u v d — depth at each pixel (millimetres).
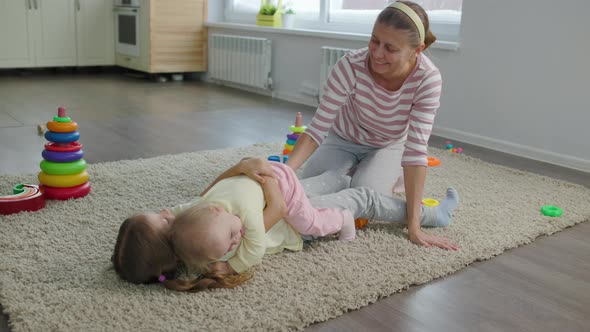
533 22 2844
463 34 3178
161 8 5207
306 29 4578
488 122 3129
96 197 1944
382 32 1499
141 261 1275
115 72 5977
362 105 1790
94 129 3174
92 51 5707
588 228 1926
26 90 4492
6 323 1176
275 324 1188
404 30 1488
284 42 4617
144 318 1194
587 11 2623
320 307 1271
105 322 1177
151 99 4340
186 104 4180
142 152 2701
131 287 1319
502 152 3045
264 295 1307
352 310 1299
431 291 1417
